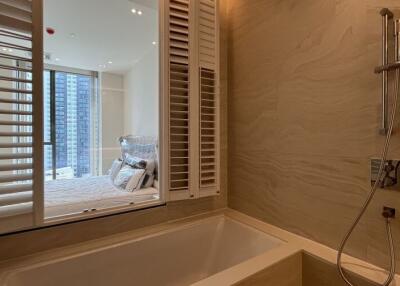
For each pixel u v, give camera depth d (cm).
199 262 179
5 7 118
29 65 130
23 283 118
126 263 149
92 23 290
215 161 191
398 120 109
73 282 132
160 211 175
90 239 149
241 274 114
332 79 133
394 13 109
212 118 190
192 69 177
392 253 110
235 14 196
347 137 128
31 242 131
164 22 168
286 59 158
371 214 120
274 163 169
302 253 137
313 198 145
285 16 158
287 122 159
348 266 121
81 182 283
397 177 110
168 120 171
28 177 126
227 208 207
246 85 188
